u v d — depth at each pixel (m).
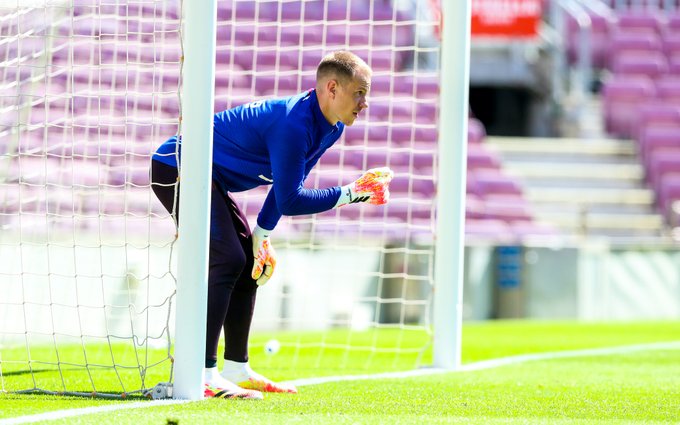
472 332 26.83
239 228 11.14
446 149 15.19
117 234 27.84
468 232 38.69
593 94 53.66
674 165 45.16
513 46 52.47
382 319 31.58
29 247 23.78
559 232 40.88
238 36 31.73
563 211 44.59
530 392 12.27
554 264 34.12
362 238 32.03
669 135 46.59
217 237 10.68
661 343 23.23
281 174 10.36
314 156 10.97
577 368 16.48
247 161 10.84
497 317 33.84
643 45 52.88
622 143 48.72
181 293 10.30
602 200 44.97
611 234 43.28
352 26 45.00
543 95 53.59
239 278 11.28
